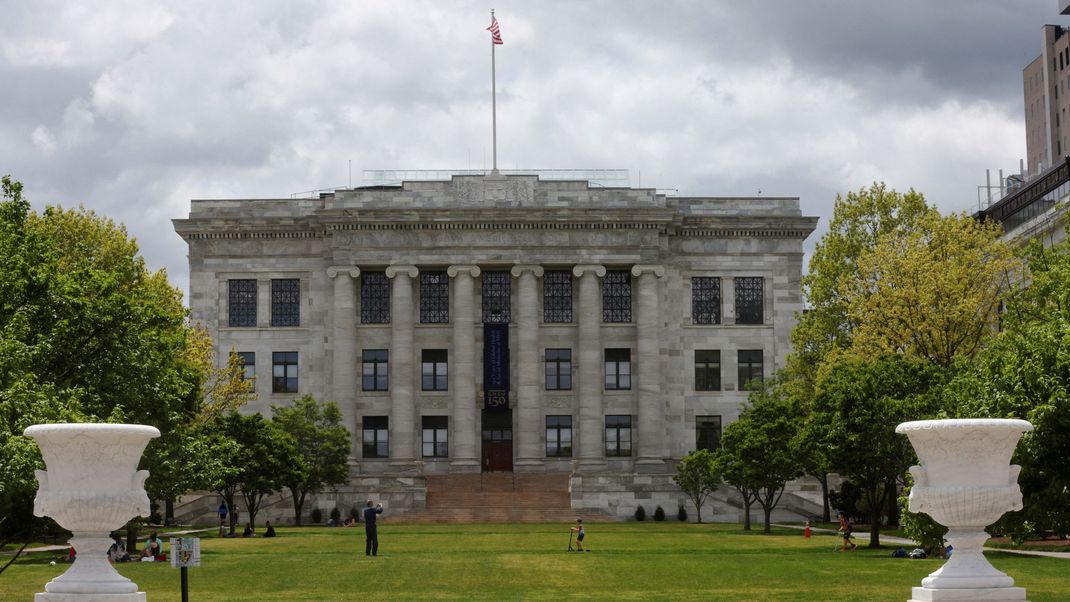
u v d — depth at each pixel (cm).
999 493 2919
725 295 12000
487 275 11862
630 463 11775
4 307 4838
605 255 11700
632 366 11838
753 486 8156
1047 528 4166
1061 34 17325
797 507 10231
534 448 11575
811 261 9988
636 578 4772
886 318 7956
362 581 4691
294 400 10806
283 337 11825
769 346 11962
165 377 5538
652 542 7088
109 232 8538
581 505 10275
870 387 6138
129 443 2992
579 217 11644
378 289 11875
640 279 11744
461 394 11575
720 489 10294
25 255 4988
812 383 9531
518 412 11619
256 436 8338
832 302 9744
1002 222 12169
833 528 8862
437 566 5309
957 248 8112
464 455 11525
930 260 8038
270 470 8225
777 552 6128
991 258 8112
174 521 9812
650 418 11594
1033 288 6222
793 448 7462
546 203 11838
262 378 11788
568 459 11738
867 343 7994
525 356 11631
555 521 9994
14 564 5406
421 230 11700
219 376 10438
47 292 4919
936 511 2958
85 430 2933
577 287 11825
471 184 11856
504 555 5934
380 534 8012
